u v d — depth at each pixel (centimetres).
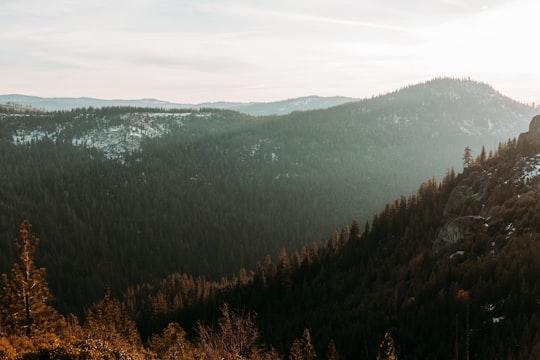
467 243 7469
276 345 7694
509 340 4750
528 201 7369
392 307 7138
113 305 7200
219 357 4588
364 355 6150
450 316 5766
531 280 5519
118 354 3284
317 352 6625
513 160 9462
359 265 10075
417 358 5434
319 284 9900
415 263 8369
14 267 4025
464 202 9381
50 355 2853
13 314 3962
